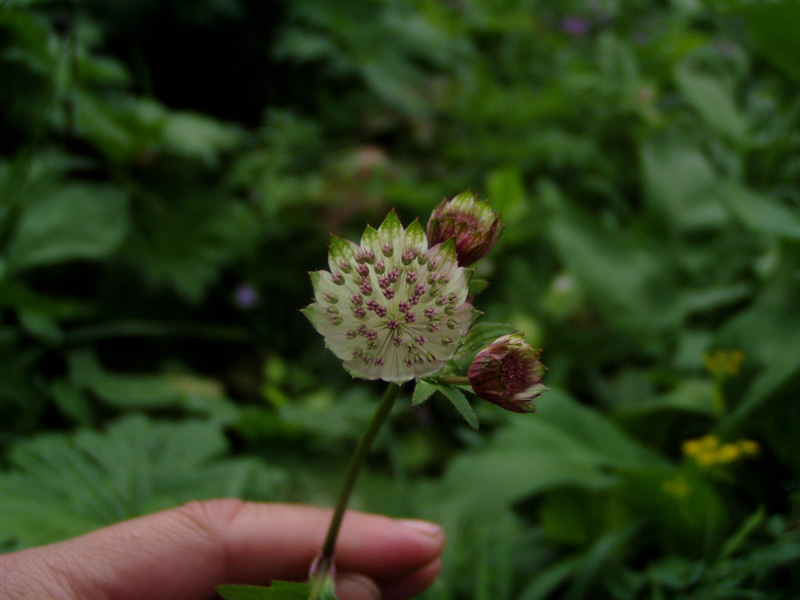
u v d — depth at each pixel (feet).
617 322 1.05
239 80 2.27
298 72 2.28
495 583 0.76
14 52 1.26
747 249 1.08
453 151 1.78
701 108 1.09
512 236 1.41
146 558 0.55
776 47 0.79
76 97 1.33
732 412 0.85
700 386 0.95
